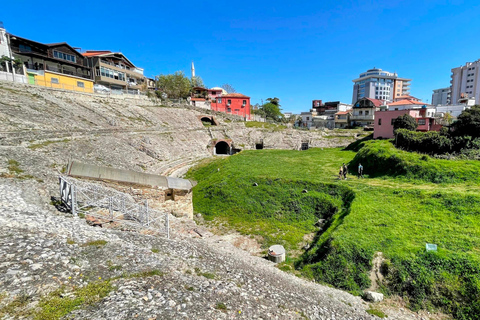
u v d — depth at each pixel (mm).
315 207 23547
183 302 7594
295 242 19406
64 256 8398
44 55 48469
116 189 18594
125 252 9891
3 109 29125
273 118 100062
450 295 11492
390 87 141500
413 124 41500
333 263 14359
